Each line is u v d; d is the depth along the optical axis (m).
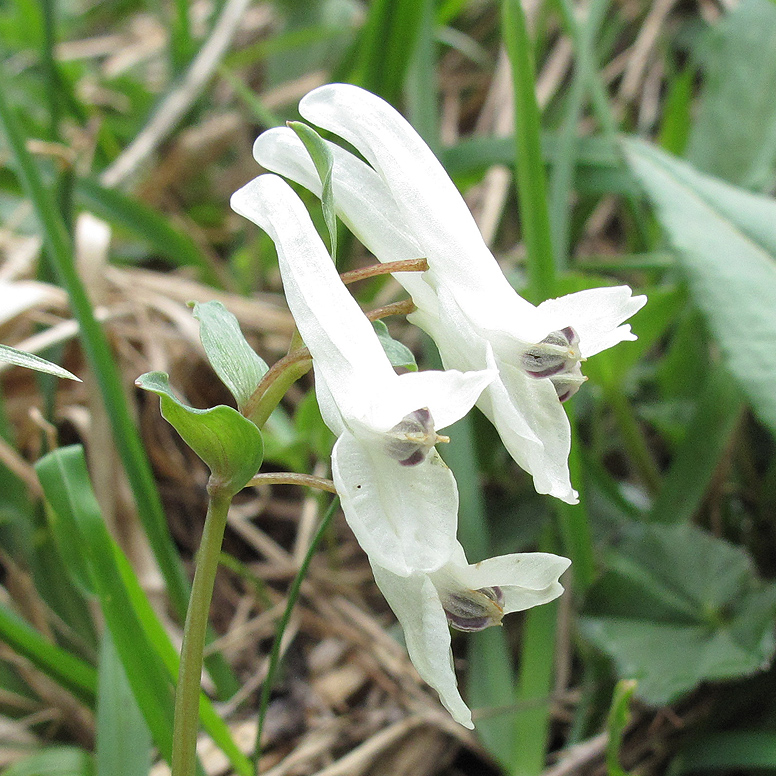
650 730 0.17
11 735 0.16
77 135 0.28
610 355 0.19
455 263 0.11
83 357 0.22
